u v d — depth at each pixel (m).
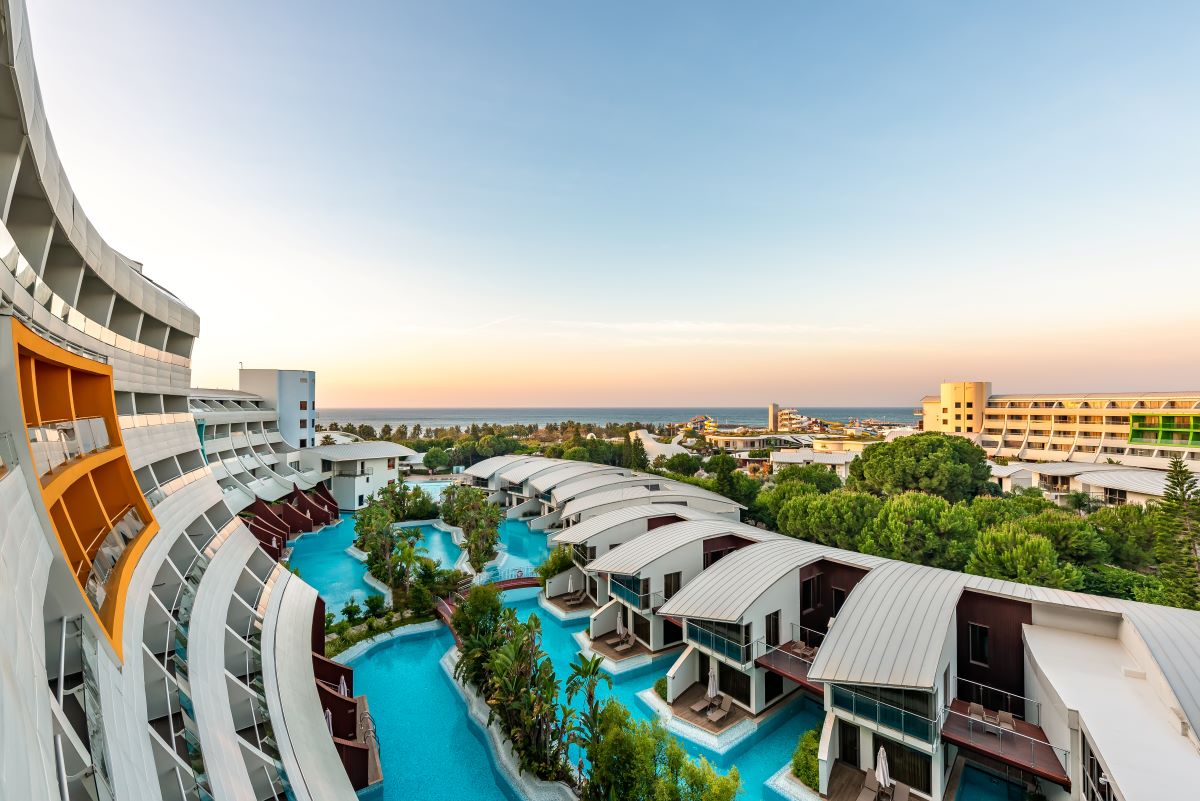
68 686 11.19
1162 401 86.00
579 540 36.56
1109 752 14.32
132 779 9.00
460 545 49.22
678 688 25.00
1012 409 108.50
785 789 19.59
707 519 37.81
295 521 52.91
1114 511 43.69
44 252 16.77
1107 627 20.59
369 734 21.61
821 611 27.80
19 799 4.92
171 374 30.75
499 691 21.36
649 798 15.68
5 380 10.24
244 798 11.98
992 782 19.75
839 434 172.25
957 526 36.53
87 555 12.96
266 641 20.78
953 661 21.20
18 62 11.84
